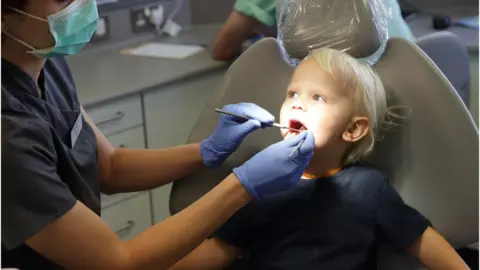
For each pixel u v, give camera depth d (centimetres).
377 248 127
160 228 109
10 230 100
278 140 132
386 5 140
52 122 115
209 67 221
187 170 133
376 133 125
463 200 121
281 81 133
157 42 262
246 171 112
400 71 126
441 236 122
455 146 121
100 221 106
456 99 122
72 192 114
